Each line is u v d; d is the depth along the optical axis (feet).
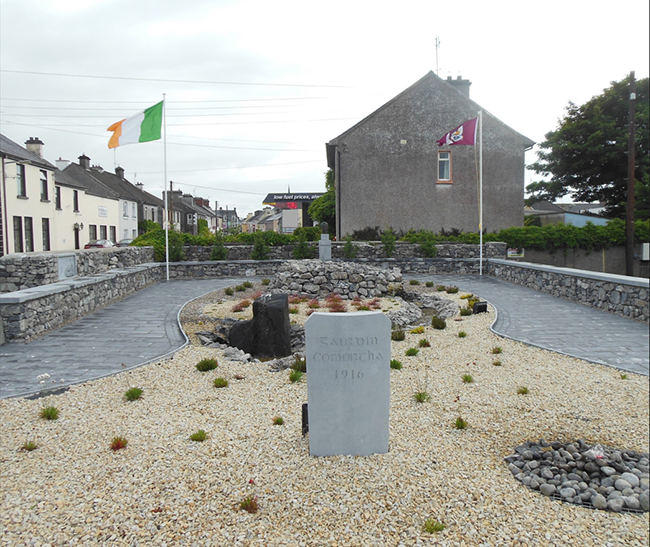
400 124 78.02
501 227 79.36
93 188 120.16
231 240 71.72
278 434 15.23
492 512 11.19
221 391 19.33
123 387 19.75
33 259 40.29
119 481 12.39
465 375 20.27
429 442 14.66
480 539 10.28
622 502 11.32
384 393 13.91
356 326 13.73
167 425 15.96
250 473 12.85
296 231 82.28
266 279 56.49
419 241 70.38
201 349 25.96
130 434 15.24
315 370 13.74
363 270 45.39
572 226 70.64
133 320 34.32
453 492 11.96
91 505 11.36
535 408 16.90
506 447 14.32
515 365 21.94
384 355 13.83
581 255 69.97
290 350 28.14
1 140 81.46
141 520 10.85
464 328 29.78
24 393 18.94
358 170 78.33
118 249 54.85
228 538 10.31
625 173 84.48
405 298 45.83
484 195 78.84
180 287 53.62
